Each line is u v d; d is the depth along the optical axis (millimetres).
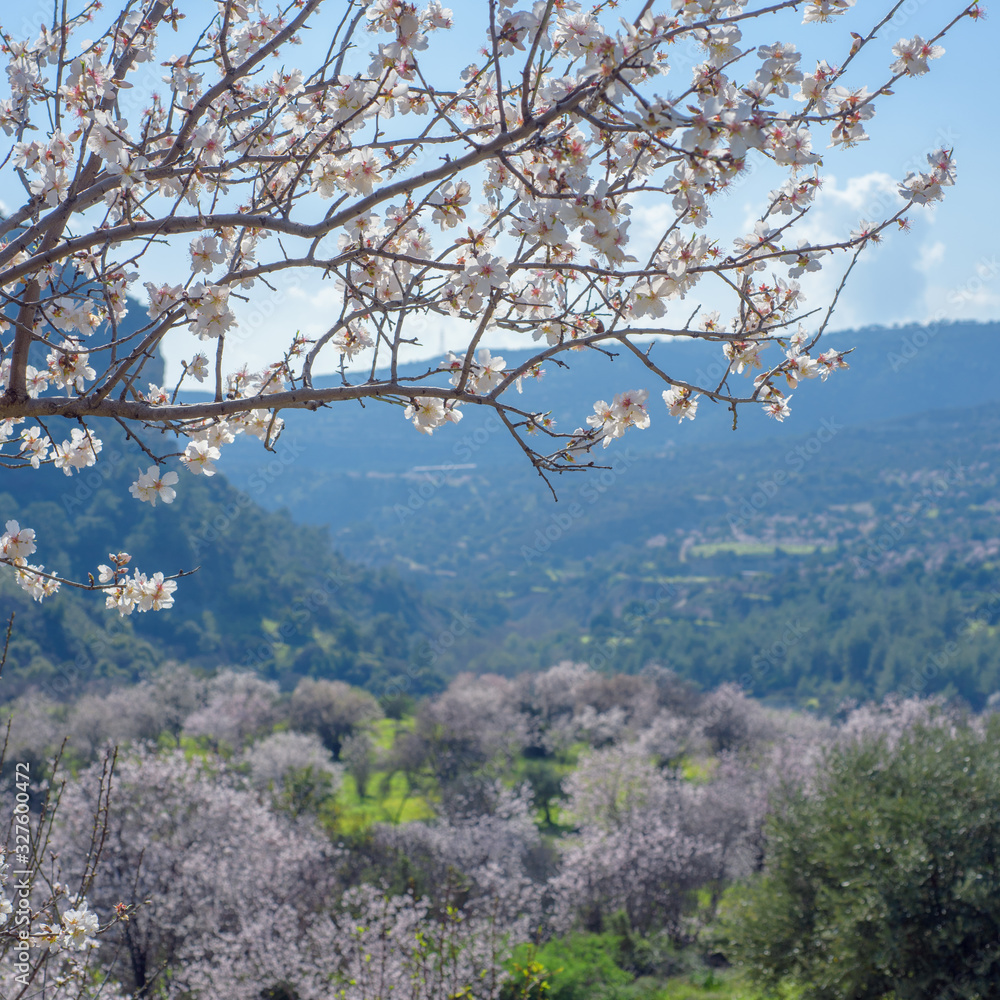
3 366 3211
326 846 22266
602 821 31281
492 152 2822
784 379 3176
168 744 49188
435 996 11734
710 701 56375
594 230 2746
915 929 12758
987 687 100562
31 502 92688
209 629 99312
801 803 15898
